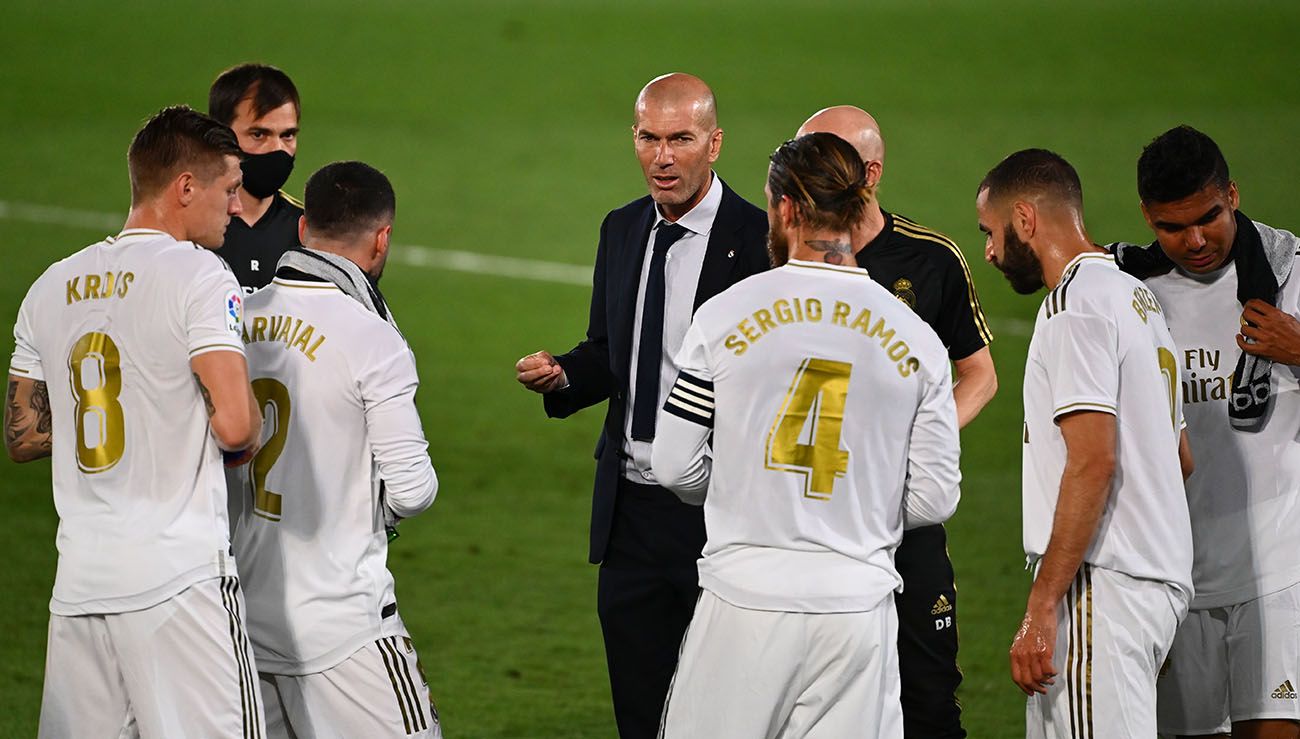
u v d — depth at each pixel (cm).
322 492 1296
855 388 1159
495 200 5078
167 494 1219
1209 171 1291
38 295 1272
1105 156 5584
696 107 1503
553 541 2522
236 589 1233
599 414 3209
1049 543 1232
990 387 1534
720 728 1174
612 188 5244
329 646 1300
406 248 4497
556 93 6931
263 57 7631
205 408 1225
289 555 1299
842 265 1180
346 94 6812
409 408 1308
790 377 1162
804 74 7425
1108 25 8700
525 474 2838
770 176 1201
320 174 1345
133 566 1200
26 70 7050
